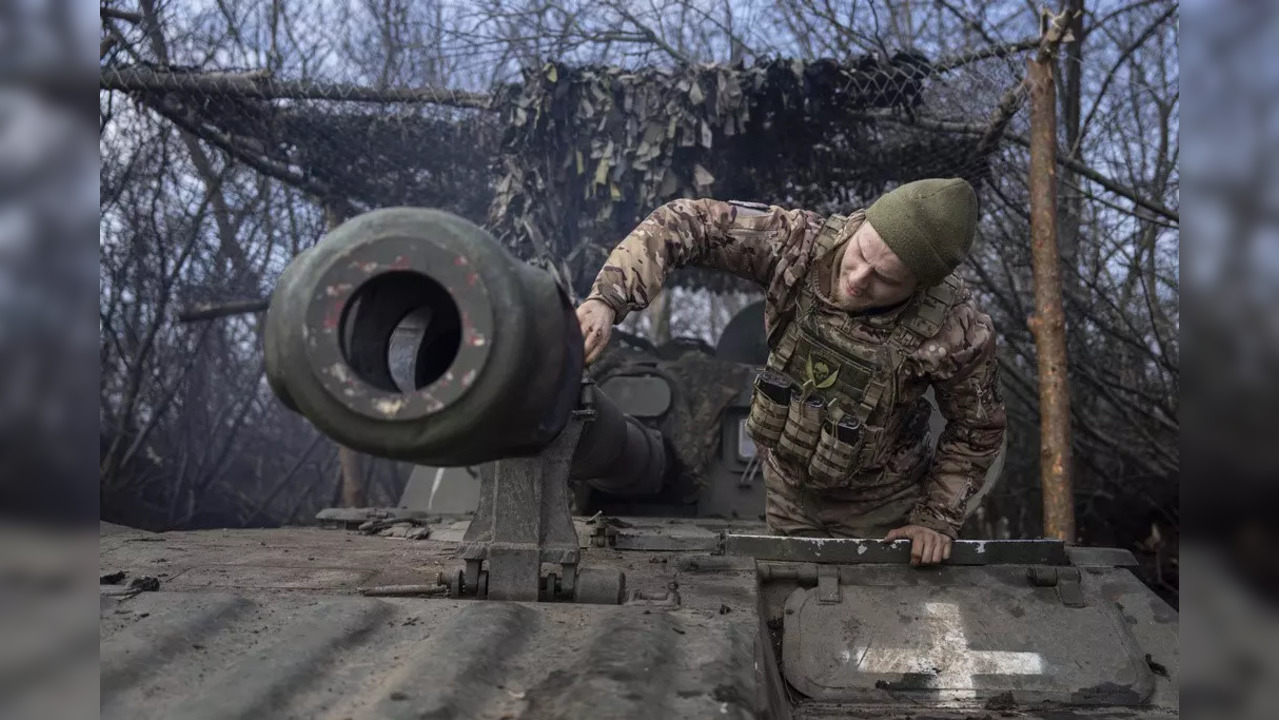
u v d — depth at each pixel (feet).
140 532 11.68
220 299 32.35
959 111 22.26
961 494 10.13
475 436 4.89
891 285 9.69
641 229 9.57
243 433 39.47
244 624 6.53
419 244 4.78
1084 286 31.40
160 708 5.15
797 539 9.65
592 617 6.86
